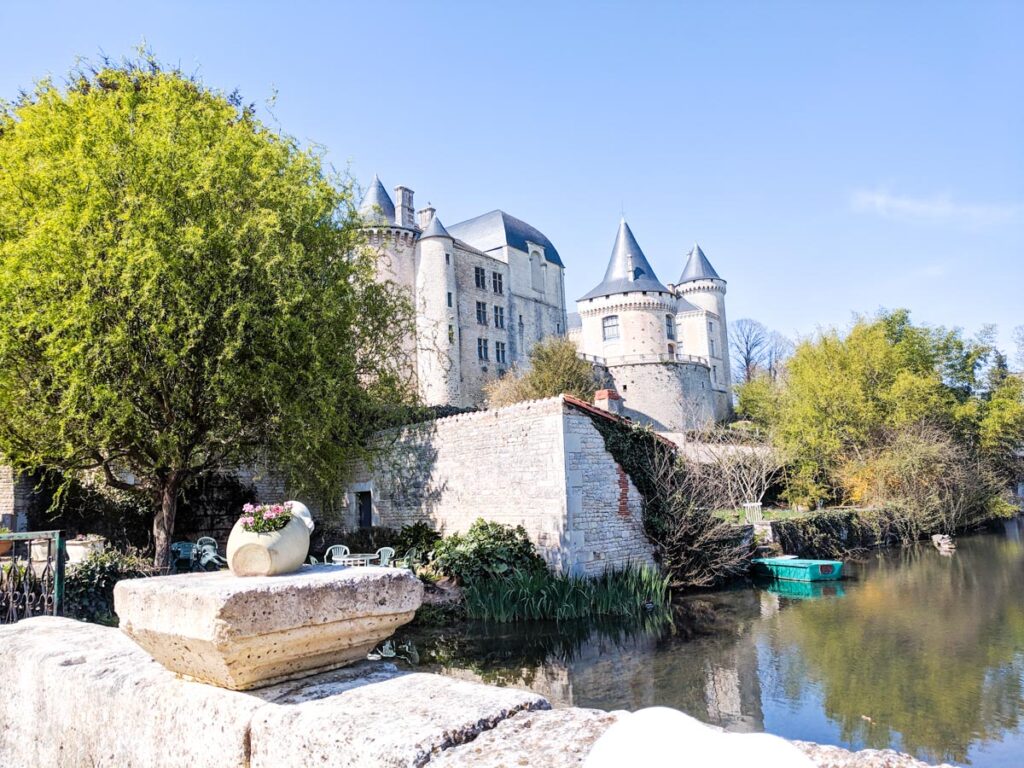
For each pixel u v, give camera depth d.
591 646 10.75
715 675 9.23
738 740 1.23
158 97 12.27
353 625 2.23
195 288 10.14
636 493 15.28
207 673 2.12
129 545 15.25
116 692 2.41
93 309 9.29
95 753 2.47
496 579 13.27
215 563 14.94
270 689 2.13
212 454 12.12
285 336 10.62
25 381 10.09
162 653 2.21
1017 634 11.07
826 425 27.94
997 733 7.14
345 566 2.55
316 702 2.00
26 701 2.84
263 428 11.88
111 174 10.18
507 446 14.88
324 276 12.27
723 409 58.16
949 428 32.38
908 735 7.16
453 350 42.59
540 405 14.27
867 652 10.22
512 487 14.68
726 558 16.16
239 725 2.00
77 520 15.55
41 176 10.25
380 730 1.79
